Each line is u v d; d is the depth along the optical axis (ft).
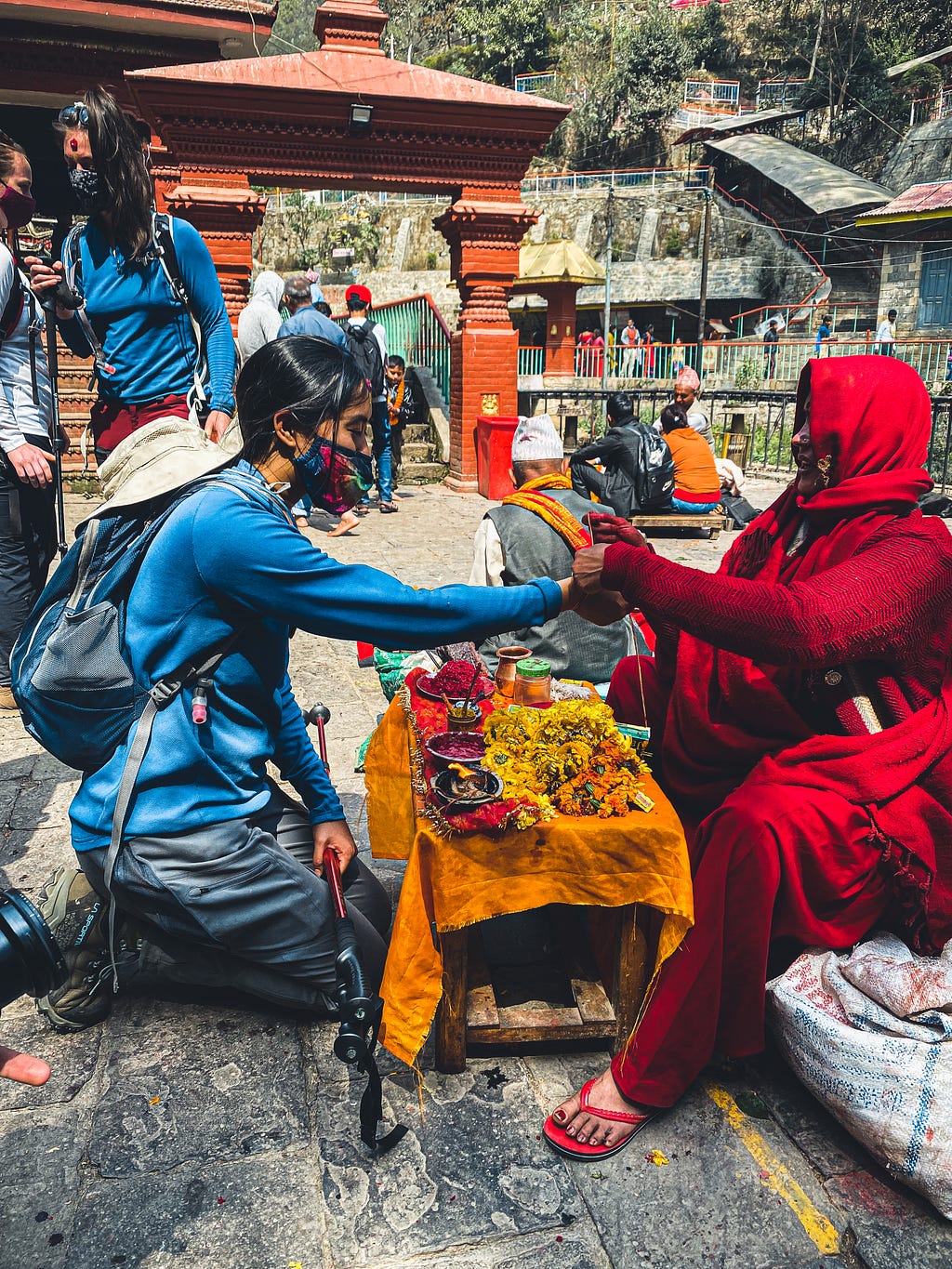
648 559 7.09
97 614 6.68
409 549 25.81
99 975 7.78
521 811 6.78
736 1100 7.32
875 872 7.22
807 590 6.82
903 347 76.69
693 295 129.29
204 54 41.98
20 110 43.14
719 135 150.41
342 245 148.87
